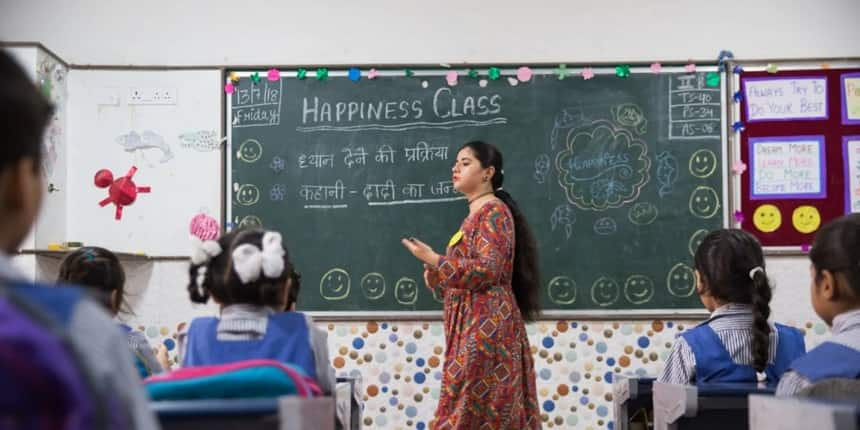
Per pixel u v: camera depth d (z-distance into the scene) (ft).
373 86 13.02
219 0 13.15
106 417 2.06
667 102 12.89
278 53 13.12
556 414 12.61
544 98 12.94
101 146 12.85
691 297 12.65
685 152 12.82
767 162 12.72
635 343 12.64
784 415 3.28
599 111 12.92
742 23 12.99
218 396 4.18
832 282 4.64
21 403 1.97
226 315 5.66
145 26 13.11
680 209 12.76
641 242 12.75
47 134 11.98
